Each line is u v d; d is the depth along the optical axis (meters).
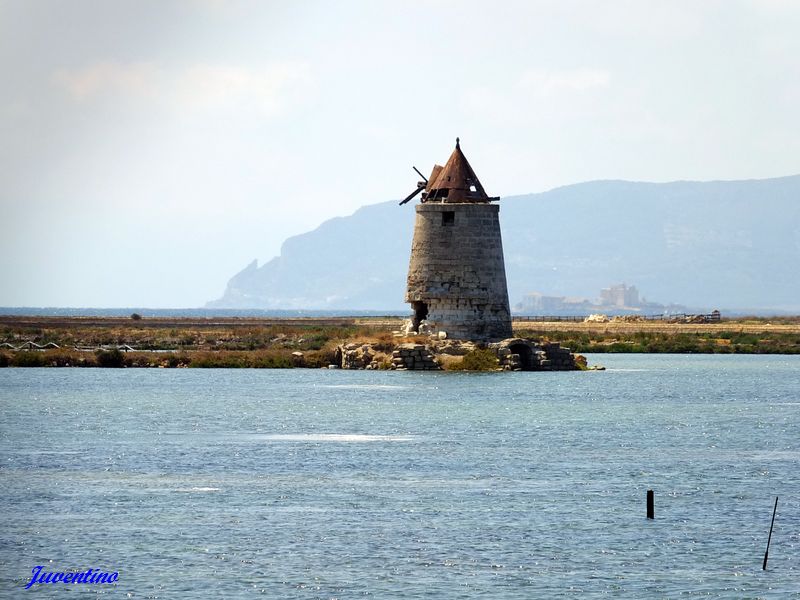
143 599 136.25
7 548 154.00
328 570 146.12
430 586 140.88
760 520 170.38
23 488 187.50
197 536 159.88
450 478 196.62
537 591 139.88
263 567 147.12
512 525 166.12
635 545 157.38
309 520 168.00
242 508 174.62
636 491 187.62
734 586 142.25
